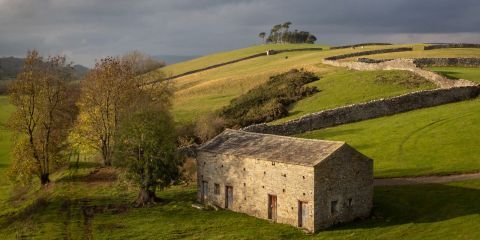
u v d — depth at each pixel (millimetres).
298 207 43875
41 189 67188
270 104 89812
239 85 125312
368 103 77750
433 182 51562
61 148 74250
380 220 44656
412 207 46312
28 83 68812
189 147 69938
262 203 47344
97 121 75625
